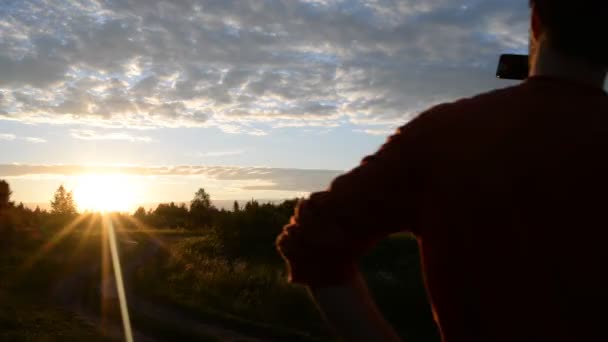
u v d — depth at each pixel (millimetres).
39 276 28266
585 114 1089
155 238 57812
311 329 16422
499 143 1096
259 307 18234
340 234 1161
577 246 1023
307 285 1211
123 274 29828
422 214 1161
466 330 1097
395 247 26312
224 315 17359
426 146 1153
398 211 1172
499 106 1141
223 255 32594
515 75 1928
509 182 1063
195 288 21828
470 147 1111
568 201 1035
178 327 15977
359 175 1190
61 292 23844
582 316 1018
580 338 1021
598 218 1026
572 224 1028
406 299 18844
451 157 1120
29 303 19203
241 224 36781
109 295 22422
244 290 20328
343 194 1176
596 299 1012
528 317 1031
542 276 1027
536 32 1222
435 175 1134
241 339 15180
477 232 1072
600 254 1018
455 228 1093
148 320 16891
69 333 14562
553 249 1028
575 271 1020
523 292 1032
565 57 1140
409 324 17219
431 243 1139
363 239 1182
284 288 19234
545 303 1023
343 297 1177
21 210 57562
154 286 23578
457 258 1089
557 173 1051
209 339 14812
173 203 117000
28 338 13609
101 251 42375
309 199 1227
